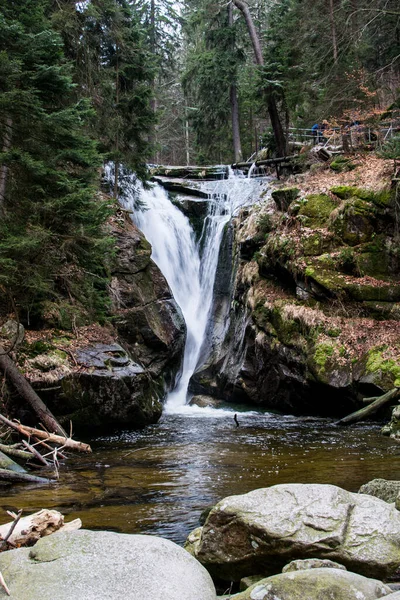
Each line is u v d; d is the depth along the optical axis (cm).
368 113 1806
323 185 1614
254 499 391
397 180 1403
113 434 1158
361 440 992
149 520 548
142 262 1675
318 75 2192
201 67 3055
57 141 1034
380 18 2134
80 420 1106
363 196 1461
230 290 1897
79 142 1052
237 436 1096
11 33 952
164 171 2647
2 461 756
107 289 1512
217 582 387
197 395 1727
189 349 1920
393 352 1234
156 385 1579
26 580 280
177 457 888
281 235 1552
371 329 1311
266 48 2200
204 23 3203
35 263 1012
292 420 1322
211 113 3222
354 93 1959
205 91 3173
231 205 2200
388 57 2259
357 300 1361
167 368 1692
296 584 283
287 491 391
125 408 1180
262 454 891
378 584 285
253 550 368
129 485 698
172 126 4584
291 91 2147
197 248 2192
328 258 1434
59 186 1015
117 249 1585
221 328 1870
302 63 2156
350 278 1394
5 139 1018
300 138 2414
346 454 862
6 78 938
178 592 274
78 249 1069
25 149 1031
